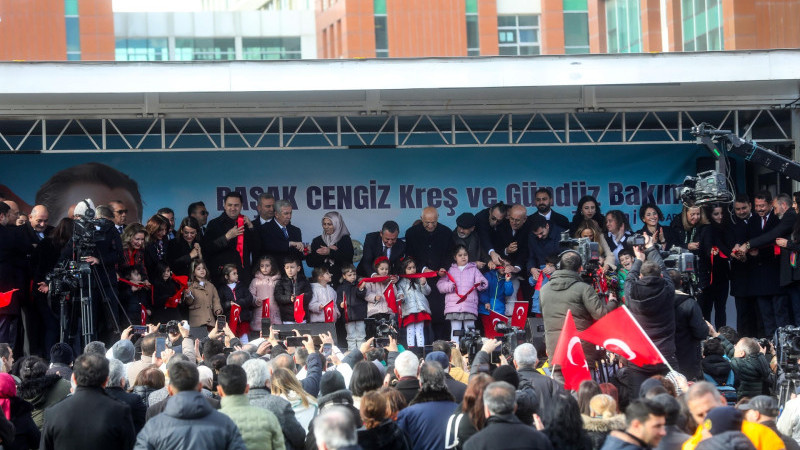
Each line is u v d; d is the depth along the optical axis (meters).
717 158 18.09
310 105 19.17
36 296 17.08
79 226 15.23
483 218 20.62
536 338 15.41
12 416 9.48
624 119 19.80
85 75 17.41
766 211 19.50
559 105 19.44
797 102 19.42
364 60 17.88
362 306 18.92
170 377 8.20
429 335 19.30
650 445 7.59
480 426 8.73
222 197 20.48
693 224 19.78
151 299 17.92
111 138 20.34
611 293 15.29
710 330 15.40
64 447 8.56
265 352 12.94
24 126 19.84
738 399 13.30
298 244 19.72
